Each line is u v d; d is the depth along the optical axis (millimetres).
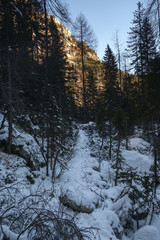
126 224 5914
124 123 11383
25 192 5789
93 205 6488
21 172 7684
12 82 9641
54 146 10531
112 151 17766
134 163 13938
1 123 10094
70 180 9258
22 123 12164
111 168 14156
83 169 12195
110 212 5801
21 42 8789
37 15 8531
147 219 5977
